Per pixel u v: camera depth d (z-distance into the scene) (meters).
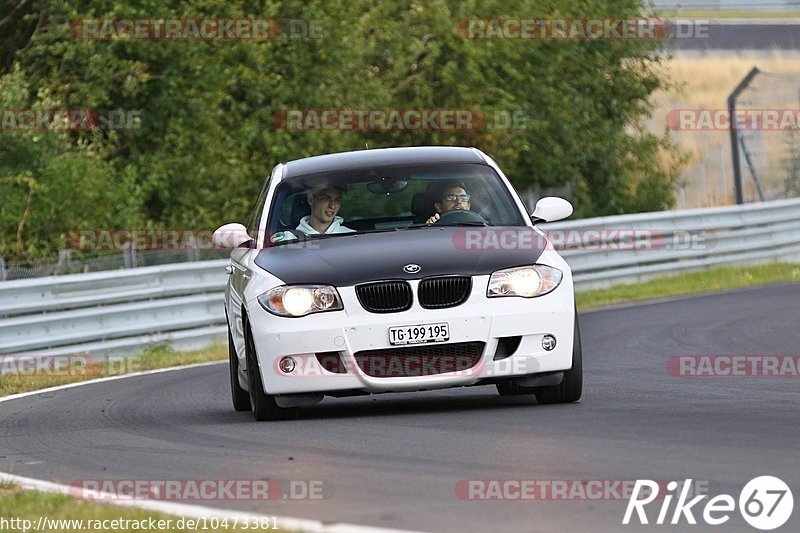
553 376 27.59
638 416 25.59
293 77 77.19
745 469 19.28
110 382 41.28
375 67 87.12
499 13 87.56
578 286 67.50
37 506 19.17
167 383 39.78
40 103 65.00
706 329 45.84
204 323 55.47
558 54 90.19
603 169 94.75
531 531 15.99
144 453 24.64
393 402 30.86
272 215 30.56
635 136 100.06
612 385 31.84
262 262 28.73
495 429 24.61
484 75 87.62
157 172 71.81
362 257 27.80
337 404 31.28
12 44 75.62
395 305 27.03
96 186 66.19
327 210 30.12
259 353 27.39
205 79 73.12
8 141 64.69
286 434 25.81
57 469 23.39
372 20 83.56
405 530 16.19
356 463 21.64
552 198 31.47
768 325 45.78
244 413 30.88
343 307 27.03
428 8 86.12
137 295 52.78
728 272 72.25
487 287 27.09
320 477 20.52
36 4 72.94
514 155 86.62
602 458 20.81
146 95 73.62
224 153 73.44
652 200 96.94
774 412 25.48
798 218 79.56
